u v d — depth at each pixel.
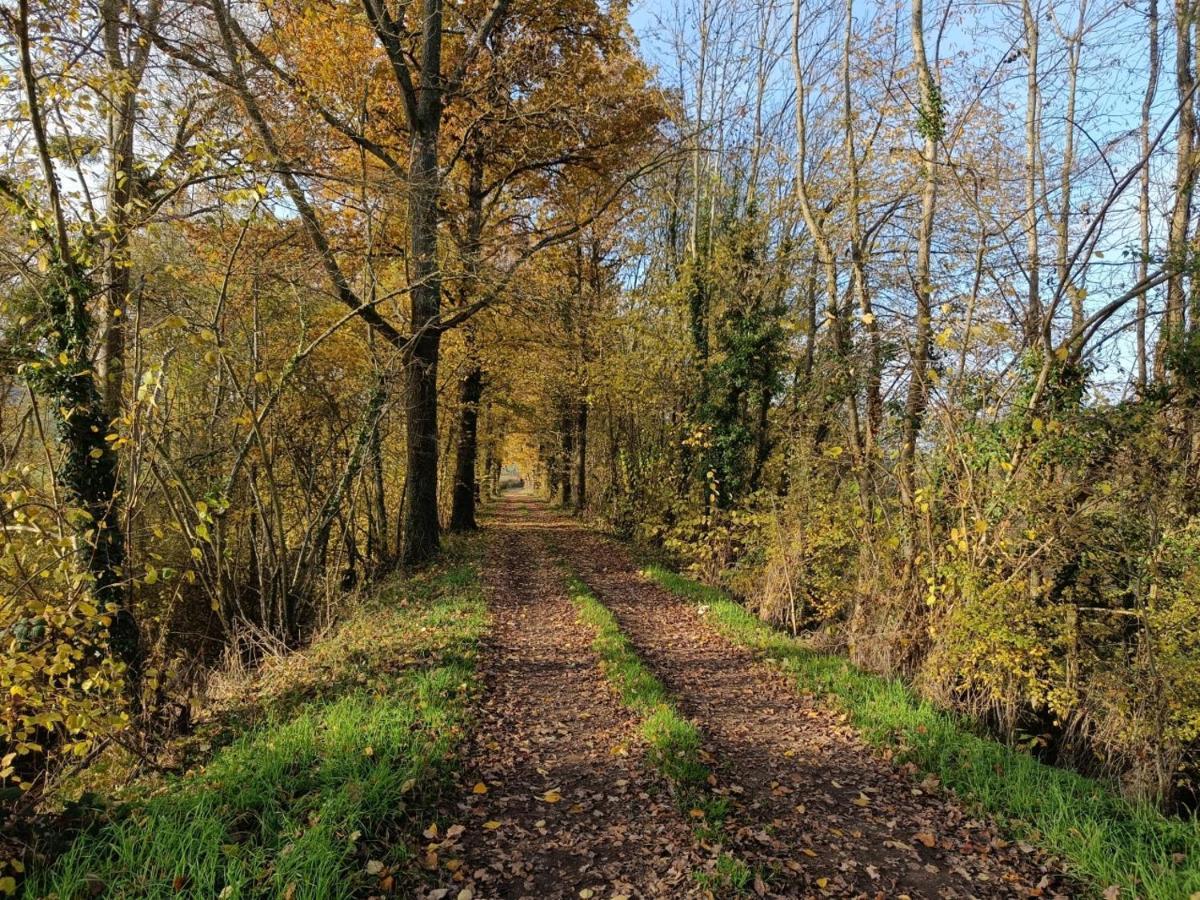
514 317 14.87
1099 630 6.61
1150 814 4.70
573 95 14.41
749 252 14.31
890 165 10.43
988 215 8.36
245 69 9.48
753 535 12.19
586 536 21.41
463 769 5.00
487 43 14.77
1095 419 6.69
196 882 3.27
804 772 5.39
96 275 6.88
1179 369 6.63
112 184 7.03
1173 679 5.82
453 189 13.88
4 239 6.62
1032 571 6.94
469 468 21.45
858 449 9.61
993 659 6.75
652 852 4.09
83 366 6.23
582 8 14.38
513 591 12.07
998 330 7.45
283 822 3.79
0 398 7.07
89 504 6.11
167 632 7.57
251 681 7.41
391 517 17.06
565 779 5.09
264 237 9.46
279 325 10.89
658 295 16.44
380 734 5.08
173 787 4.47
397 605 10.47
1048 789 4.91
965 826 4.56
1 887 3.11
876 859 4.16
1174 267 6.50
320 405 11.64
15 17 5.70
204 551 9.06
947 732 5.94
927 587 8.02
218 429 9.89
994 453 7.19
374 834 3.93
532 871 3.89
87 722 4.80
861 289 9.69
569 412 26.81
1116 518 6.58
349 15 11.62
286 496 11.58
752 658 8.49
